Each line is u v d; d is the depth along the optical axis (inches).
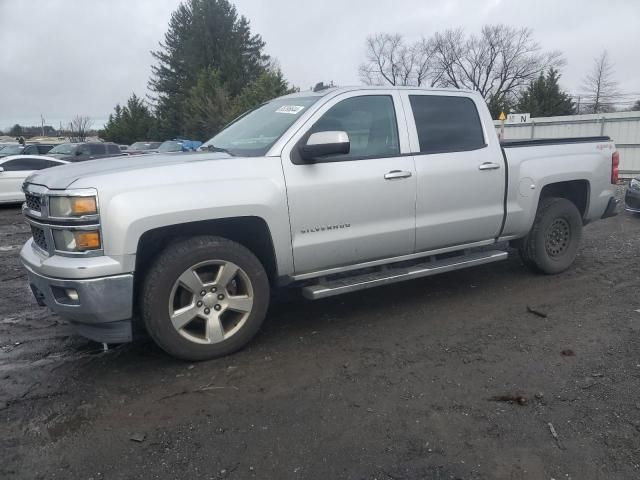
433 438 115.3
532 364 149.2
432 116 191.8
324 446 113.1
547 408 126.2
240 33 1929.1
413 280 232.8
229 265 151.9
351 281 174.4
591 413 123.5
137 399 133.9
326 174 163.8
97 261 134.3
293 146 161.3
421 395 133.3
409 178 179.0
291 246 160.2
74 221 133.2
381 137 179.0
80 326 146.2
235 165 151.7
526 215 214.2
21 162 565.6
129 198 135.9
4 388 140.3
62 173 146.2
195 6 1899.6
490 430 117.8
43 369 151.9
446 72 2442.2
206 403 131.6
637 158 786.2
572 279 230.1
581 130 845.2
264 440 115.6
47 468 107.2
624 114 793.6
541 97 1649.9
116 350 163.9
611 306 195.0
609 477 102.2
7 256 316.8
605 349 157.9
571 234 234.8
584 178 230.4
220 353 154.5
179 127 2032.5
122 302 138.3
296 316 191.0
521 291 214.4
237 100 1437.0
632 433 115.4
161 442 115.5
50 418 125.6
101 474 105.3
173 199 140.3
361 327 179.3
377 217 174.4
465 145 196.9
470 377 142.3
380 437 116.0
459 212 193.8
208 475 104.6
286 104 183.8
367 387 137.9
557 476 102.8
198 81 1638.8
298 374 145.9
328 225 165.5
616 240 319.6
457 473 104.1
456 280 231.9
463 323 181.3
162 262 143.2
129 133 2215.8
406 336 170.9
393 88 185.5
